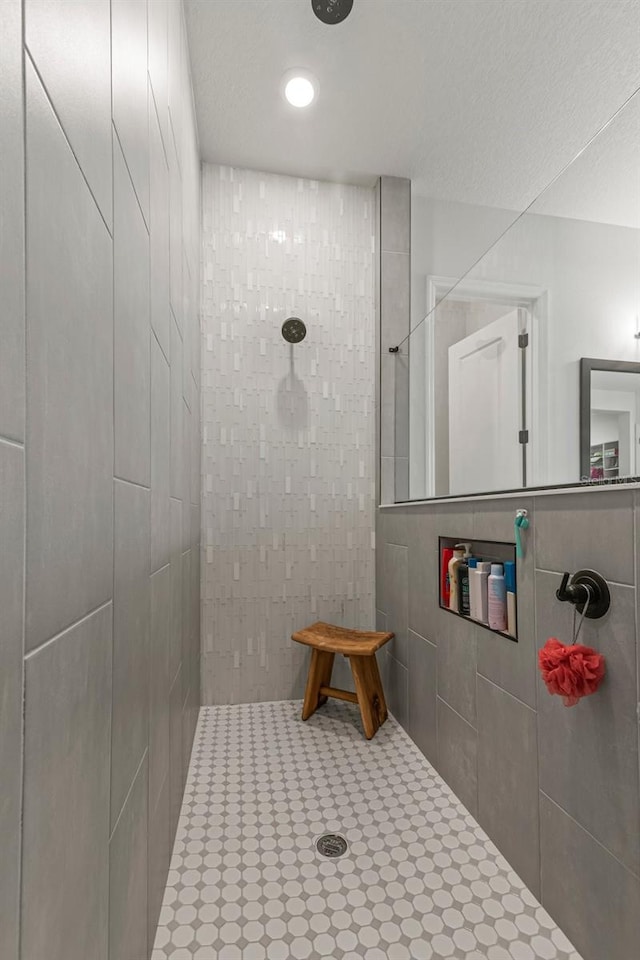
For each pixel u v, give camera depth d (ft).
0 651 1.19
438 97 6.51
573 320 3.88
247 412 7.84
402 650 6.99
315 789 5.46
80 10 1.79
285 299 8.01
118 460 2.36
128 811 2.63
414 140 7.30
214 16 5.40
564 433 3.93
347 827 4.83
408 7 5.30
